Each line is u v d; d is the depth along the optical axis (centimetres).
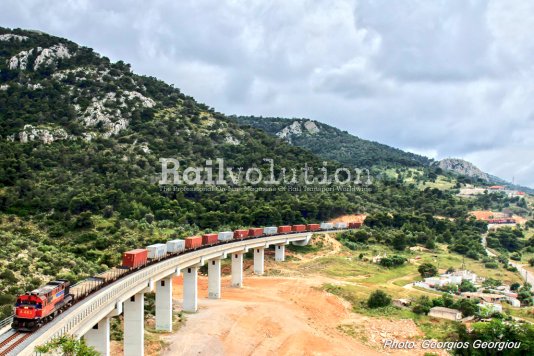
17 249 11512
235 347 9125
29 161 17575
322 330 10456
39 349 4634
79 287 7275
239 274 13988
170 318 9544
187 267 10931
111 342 8625
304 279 14612
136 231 15175
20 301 5588
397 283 14850
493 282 16000
